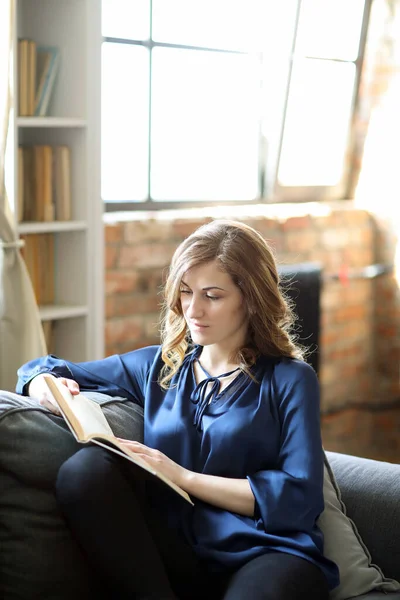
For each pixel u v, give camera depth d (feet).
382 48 17.12
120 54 13.78
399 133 17.20
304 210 16.51
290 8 15.79
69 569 6.24
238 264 6.86
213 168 15.67
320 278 13.50
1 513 6.26
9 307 10.85
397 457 17.06
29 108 11.66
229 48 15.34
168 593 6.01
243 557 6.38
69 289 12.40
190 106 15.01
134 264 13.66
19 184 11.62
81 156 12.05
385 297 17.80
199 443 6.98
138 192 14.51
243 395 6.97
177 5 14.40
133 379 7.59
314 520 6.63
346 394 17.72
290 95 16.26
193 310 6.88
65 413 6.26
